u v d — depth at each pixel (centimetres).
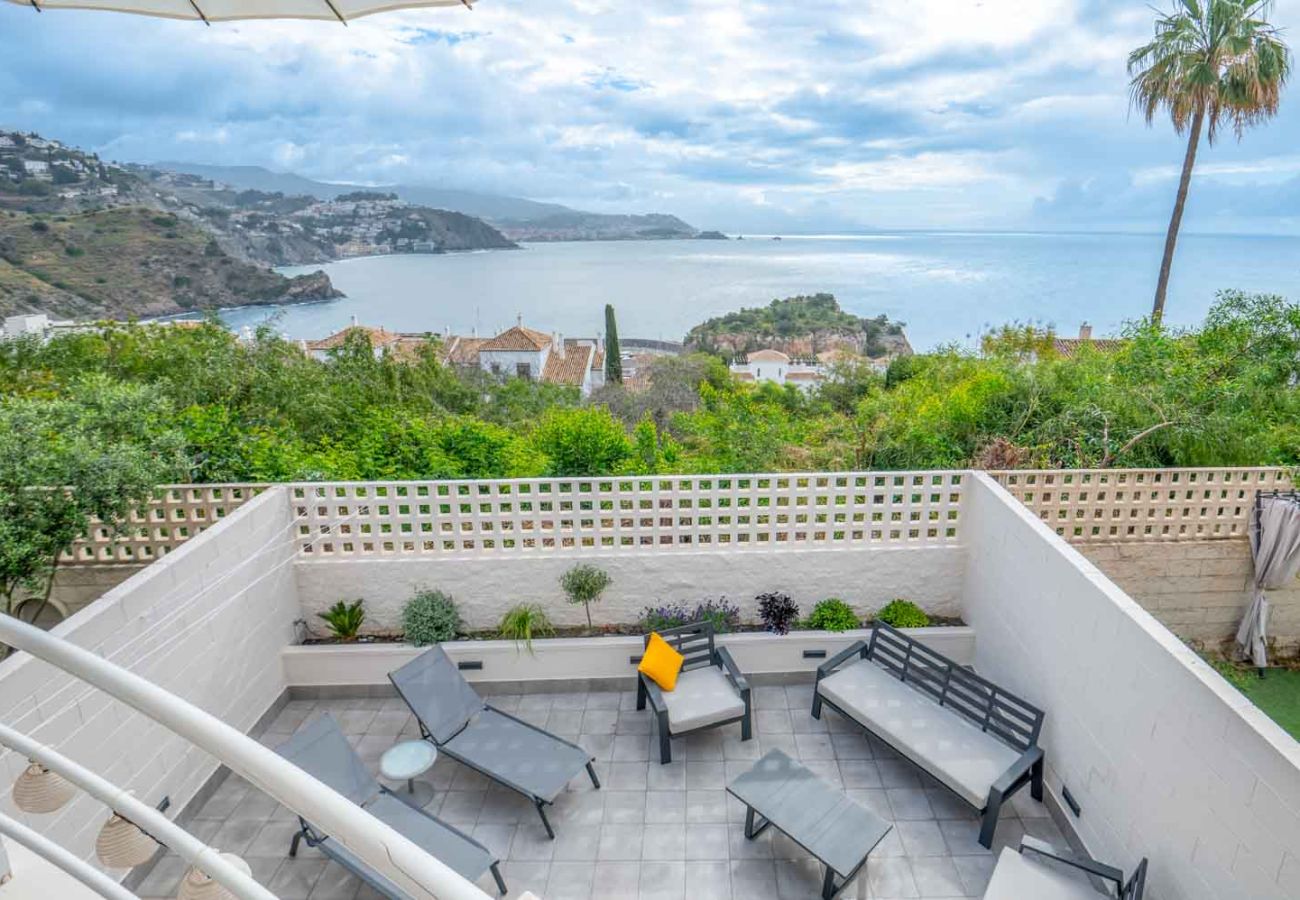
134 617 528
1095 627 531
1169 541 891
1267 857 378
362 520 747
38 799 173
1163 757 457
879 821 506
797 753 645
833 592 772
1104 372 1123
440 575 751
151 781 542
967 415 1073
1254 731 386
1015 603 655
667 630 684
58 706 462
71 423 706
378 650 721
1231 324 1108
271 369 1290
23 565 607
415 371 1870
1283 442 983
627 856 542
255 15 243
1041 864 479
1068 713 567
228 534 636
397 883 122
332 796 132
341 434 1175
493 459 952
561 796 600
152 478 677
